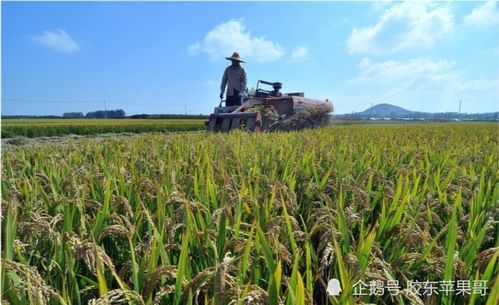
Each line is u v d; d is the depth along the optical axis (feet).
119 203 9.27
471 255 7.27
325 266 6.59
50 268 6.63
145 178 11.35
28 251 7.53
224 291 4.86
